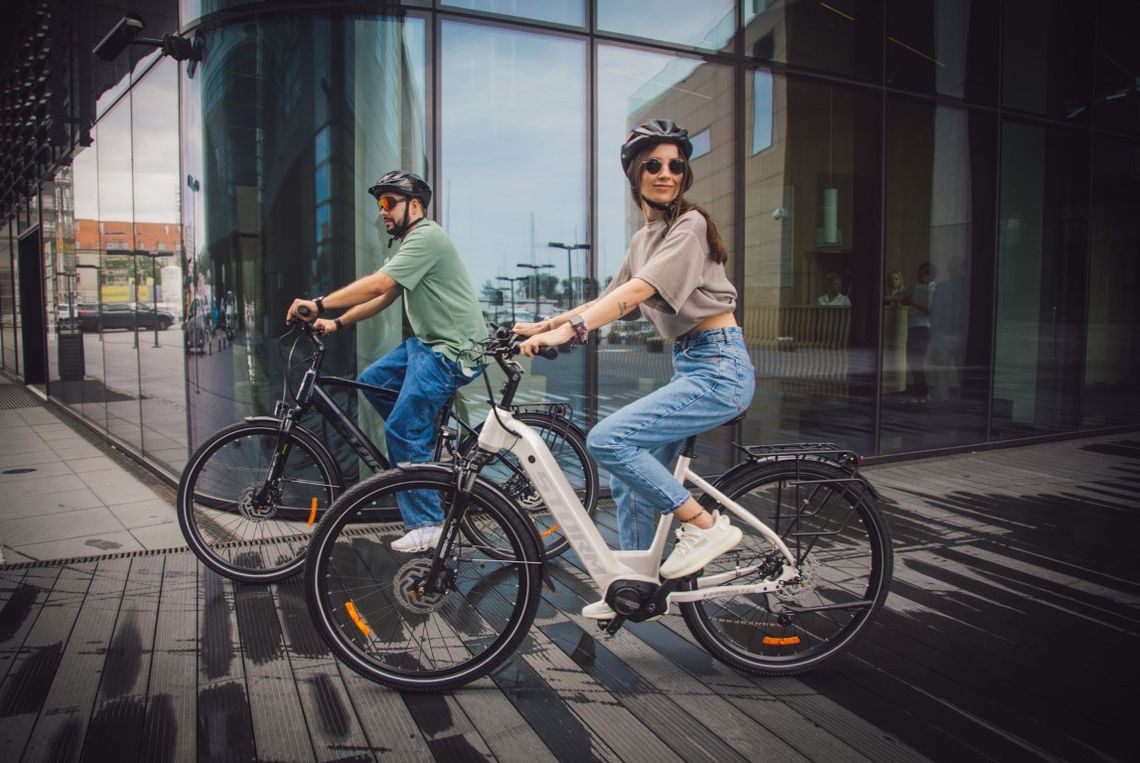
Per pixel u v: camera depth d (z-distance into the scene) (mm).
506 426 2160
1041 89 6078
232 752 1858
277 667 2311
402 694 2162
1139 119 6738
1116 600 2914
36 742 1887
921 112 5527
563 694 2174
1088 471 5141
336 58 3979
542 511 3193
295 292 4062
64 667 2293
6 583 2992
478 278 4227
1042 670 2348
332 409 3018
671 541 3211
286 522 3408
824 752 1889
